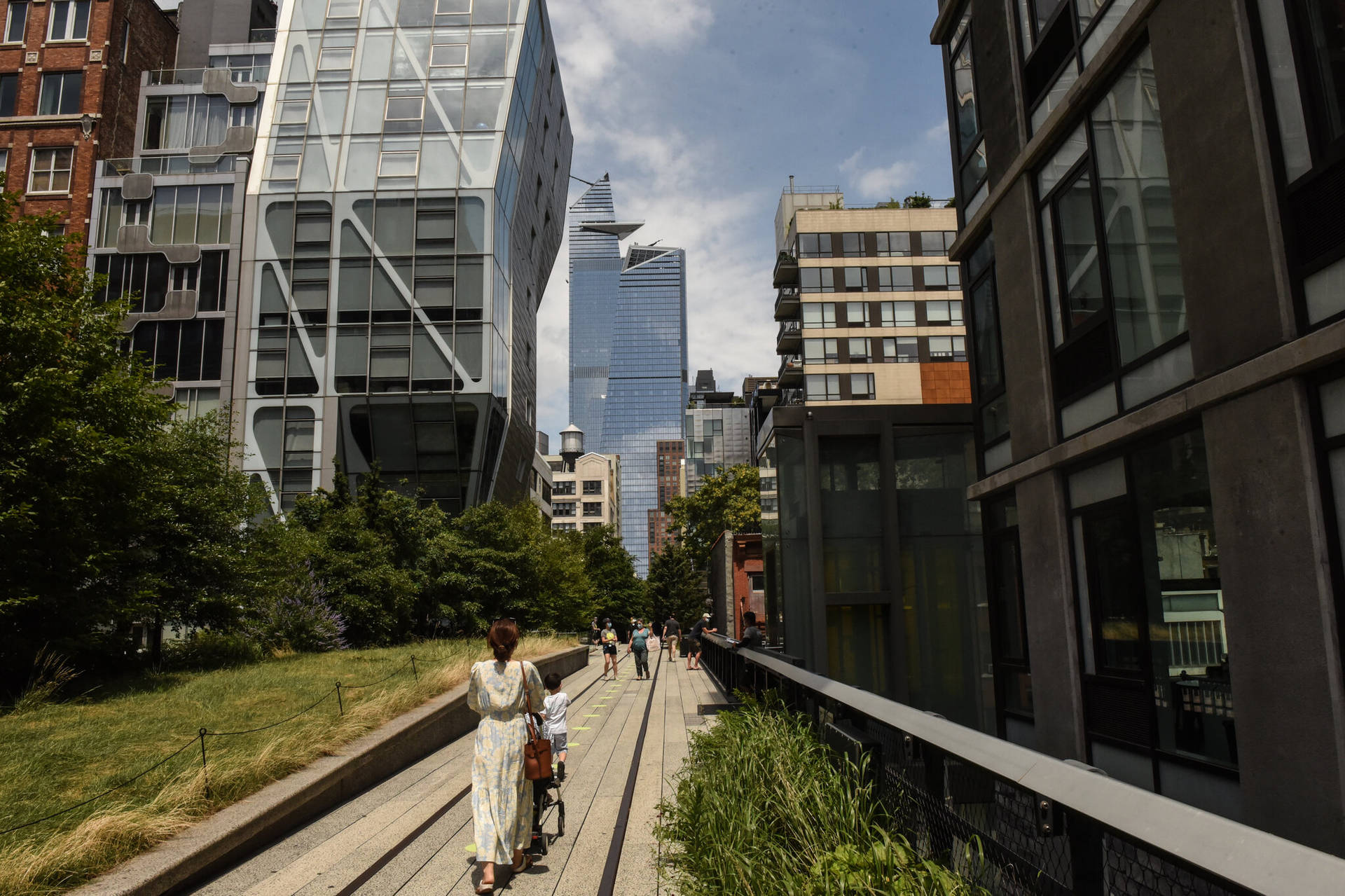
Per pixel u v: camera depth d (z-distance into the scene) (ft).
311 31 138.51
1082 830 8.59
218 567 50.06
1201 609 19.71
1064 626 26.25
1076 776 8.59
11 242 37.60
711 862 14.20
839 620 45.39
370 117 134.51
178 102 146.00
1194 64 18.92
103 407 39.14
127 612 40.32
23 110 135.54
